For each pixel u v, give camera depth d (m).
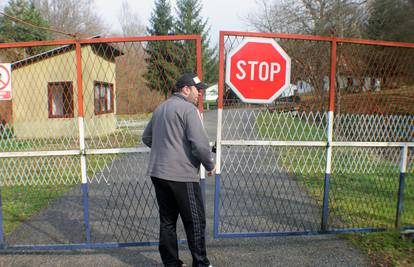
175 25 13.64
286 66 3.27
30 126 3.98
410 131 3.75
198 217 2.74
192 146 2.60
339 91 3.66
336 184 5.40
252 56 3.22
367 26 13.64
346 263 3.00
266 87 3.27
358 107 3.70
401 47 3.40
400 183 3.64
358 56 3.60
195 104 2.95
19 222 4.08
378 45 3.38
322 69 3.50
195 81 2.83
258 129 3.45
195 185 2.74
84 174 3.28
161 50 3.29
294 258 3.11
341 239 3.49
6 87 3.37
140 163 5.86
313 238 3.52
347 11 13.06
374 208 4.36
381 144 3.51
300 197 4.93
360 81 3.66
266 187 5.11
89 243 3.35
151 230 3.82
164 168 2.67
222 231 3.72
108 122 3.59
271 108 3.44
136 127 3.50
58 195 5.13
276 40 3.42
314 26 14.98
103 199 4.95
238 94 3.24
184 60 3.30
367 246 3.32
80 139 3.24
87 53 3.71
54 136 3.99
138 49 3.31
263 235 3.47
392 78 3.69
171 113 2.67
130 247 3.39
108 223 4.04
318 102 3.54
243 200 4.82
